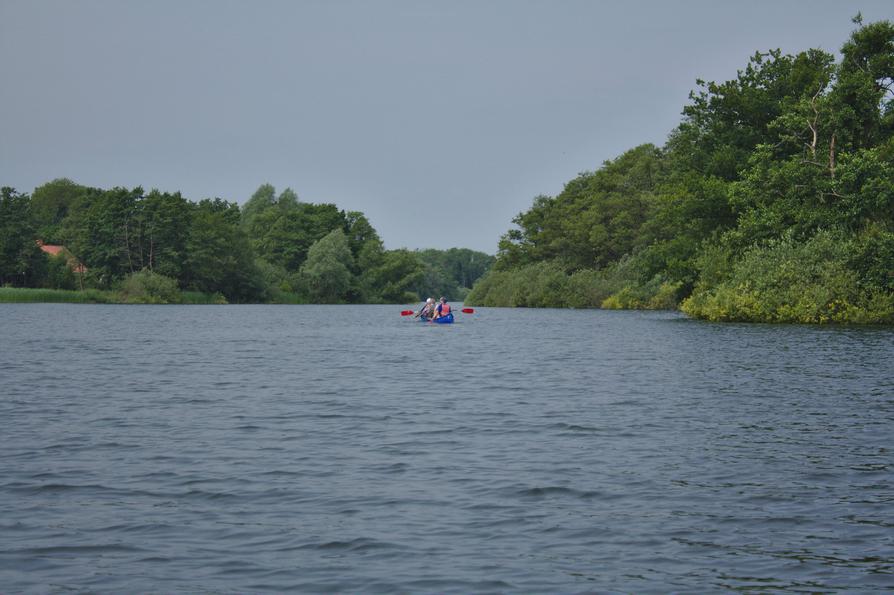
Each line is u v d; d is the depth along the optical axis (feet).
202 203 634.02
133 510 41.63
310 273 589.32
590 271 434.71
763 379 95.35
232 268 543.80
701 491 45.11
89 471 50.14
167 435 62.28
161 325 234.79
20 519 39.99
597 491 45.24
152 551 35.35
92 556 34.73
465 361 125.08
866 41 226.99
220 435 62.28
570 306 426.51
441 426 66.28
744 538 36.99
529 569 33.17
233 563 33.88
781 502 42.80
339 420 69.41
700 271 249.96
